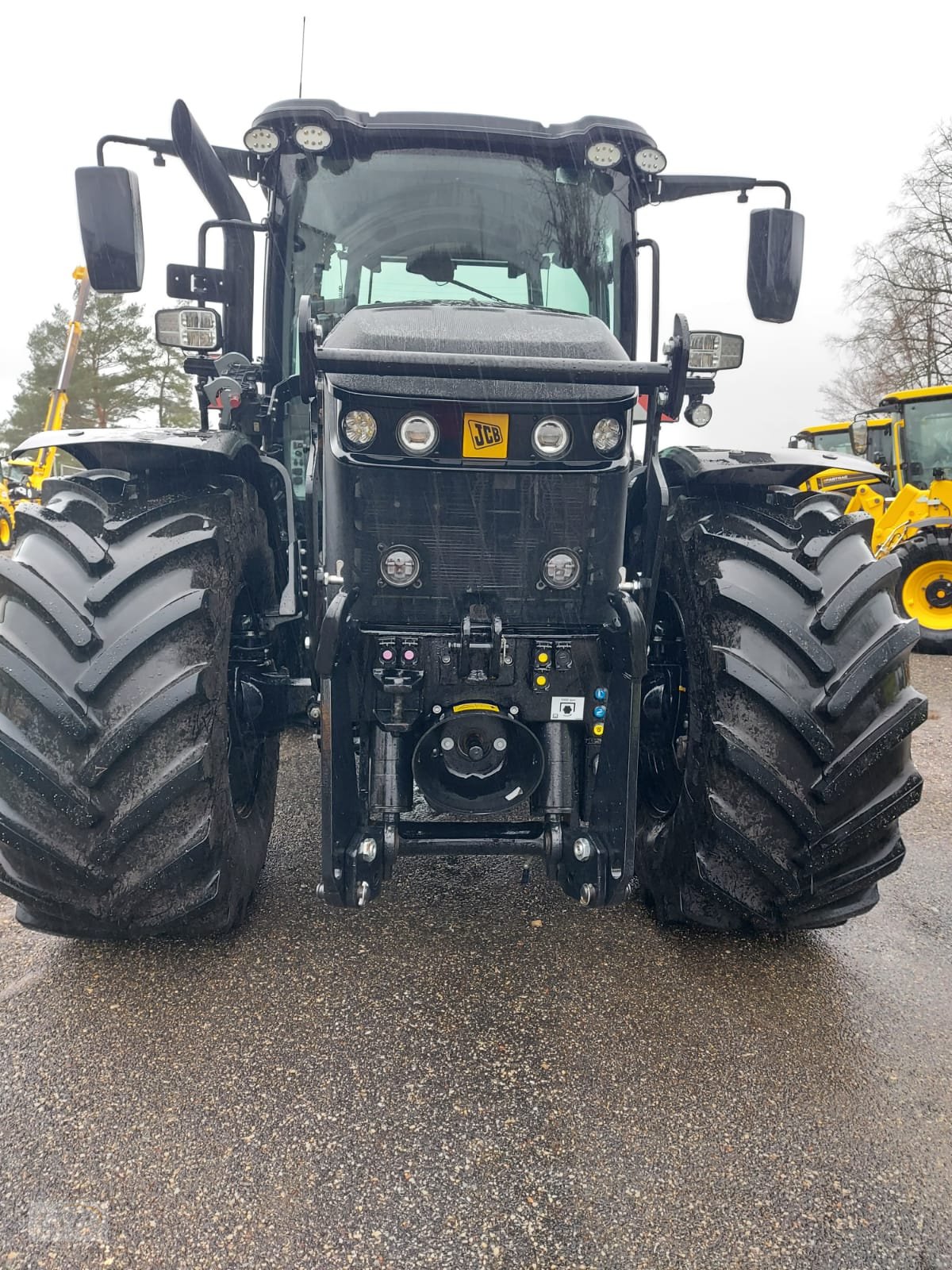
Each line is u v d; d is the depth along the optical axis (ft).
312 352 6.14
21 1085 5.90
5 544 42.50
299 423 9.89
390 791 6.73
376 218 9.48
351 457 6.47
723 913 7.34
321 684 6.62
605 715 6.84
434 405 6.40
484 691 6.73
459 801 6.79
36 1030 6.48
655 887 8.10
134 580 6.66
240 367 9.01
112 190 7.71
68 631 6.37
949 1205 5.05
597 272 9.76
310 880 9.04
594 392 6.55
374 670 6.69
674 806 8.37
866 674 6.68
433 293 9.59
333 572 6.81
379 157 9.36
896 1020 6.84
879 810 6.77
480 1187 5.13
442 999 6.97
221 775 6.97
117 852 6.36
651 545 7.20
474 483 6.53
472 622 6.62
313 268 9.57
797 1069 6.20
